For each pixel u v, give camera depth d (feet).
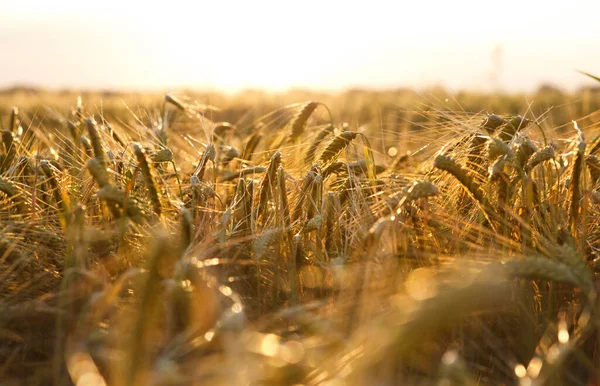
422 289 2.50
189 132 5.38
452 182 3.71
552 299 3.19
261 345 2.53
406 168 4.37
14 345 3.10
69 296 2.93
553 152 3.34
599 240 3.48
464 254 3.41
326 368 2.52
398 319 2.35
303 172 4.26
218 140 5.18
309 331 2.86
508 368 3.04
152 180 3.25
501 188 3.33
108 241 3.16
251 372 2.43
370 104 12.10
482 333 3.09
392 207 3.33
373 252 3.01
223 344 2.57
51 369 2.92
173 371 2.45
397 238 3.23
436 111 4.08
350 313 2.93
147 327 2.50
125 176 3.69
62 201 3.46
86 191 3.65
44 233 3.42
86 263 3.30
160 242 2.52
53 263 3.47
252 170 4.07
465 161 3.68
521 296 3.08
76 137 4.21
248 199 3.72
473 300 2.39
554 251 2.97
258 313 3.21
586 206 3.34
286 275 3.42
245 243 3.52
